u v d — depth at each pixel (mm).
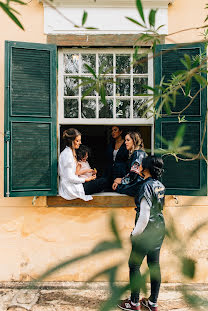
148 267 650
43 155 3754
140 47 3902
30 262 3973
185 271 544
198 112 3711
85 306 3451
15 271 3975
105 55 4004
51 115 3770
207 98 3773
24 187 3703
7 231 3955
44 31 3877
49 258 3975
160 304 3484
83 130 6453
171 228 593
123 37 3881
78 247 3973
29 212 3955
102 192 4043
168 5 3887
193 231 590
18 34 3881
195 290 570
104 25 3873
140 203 2936
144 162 3119
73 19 3867
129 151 4039
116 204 3889
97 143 6520
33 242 3969
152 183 2959
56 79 3869
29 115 3705
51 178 3773
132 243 655
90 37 3889
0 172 3924
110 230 568
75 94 3998
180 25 3885
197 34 3893
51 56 3773
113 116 4000
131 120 4004
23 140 3701
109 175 4168
